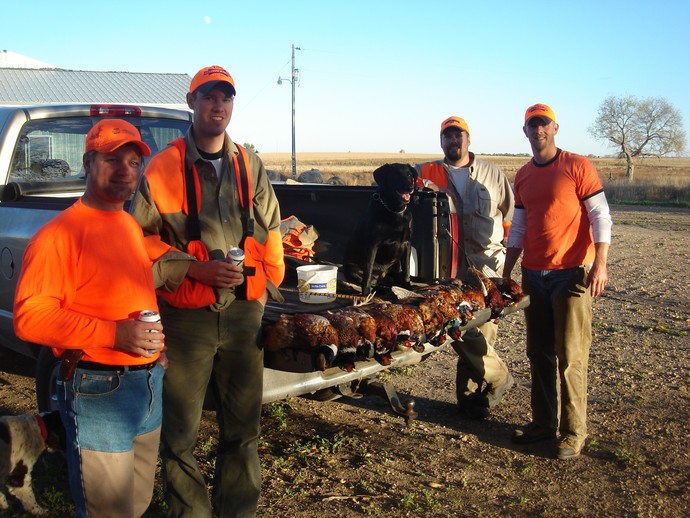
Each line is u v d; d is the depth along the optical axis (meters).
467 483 4.20
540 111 4.60
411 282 4.69
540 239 4.62
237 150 3.28
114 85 31.09
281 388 3.77
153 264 3.01
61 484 4.05
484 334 5.12
